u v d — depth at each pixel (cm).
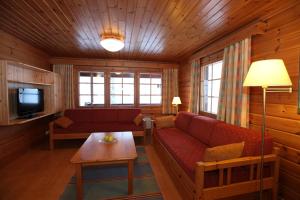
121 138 285
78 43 345
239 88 252
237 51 254
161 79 532
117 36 288
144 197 202
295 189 184
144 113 527
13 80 269
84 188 219
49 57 454
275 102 206
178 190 213
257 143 184
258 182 180
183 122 353
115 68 502
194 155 219
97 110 446
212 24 244
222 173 168
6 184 228
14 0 185
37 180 238
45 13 214
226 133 229
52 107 397
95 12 210
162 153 300
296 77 181
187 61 468
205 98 386
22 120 278
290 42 186
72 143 400
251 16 219
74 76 481
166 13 212
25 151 343
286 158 194
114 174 256
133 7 198
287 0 181
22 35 296
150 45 354
